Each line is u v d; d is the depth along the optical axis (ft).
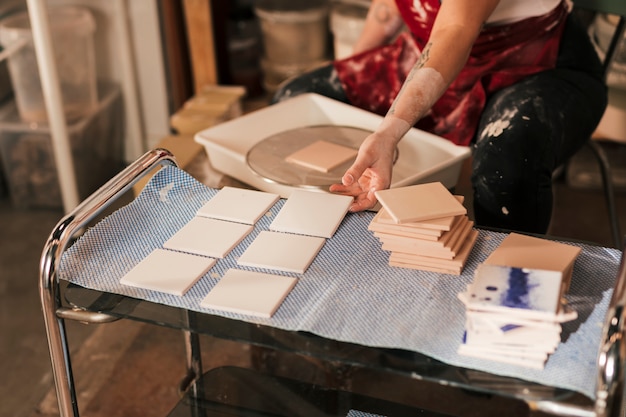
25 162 8.49
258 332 3.34
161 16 8.86
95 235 3.97
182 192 4.35
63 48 8.08
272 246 3.84
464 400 5.55
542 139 4.94
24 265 7.87
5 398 6.23
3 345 6.81
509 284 3.21
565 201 8.23
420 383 5.71
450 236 3.65
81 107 8.51
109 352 6.39
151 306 3.52
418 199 3.73
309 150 5.24
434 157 5.29
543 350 3.05
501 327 3.08
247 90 10.01
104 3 8.73
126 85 8.84
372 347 3.22
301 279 3.62
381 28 6.47
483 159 4.94
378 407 4.56
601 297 3.46
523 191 4.87
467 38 4.62
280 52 9.25
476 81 5.54
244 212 4.15
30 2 6.91
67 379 3.81
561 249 3.61
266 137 5.78
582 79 5.56
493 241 3.88
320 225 4.00
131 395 5.92
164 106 9.26
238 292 3.51
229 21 9.98
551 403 2.93
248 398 4.59
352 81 6.28
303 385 4.69
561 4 5.51
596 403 2.88
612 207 6.55
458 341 3.20
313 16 8.95
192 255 3.81
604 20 6.58
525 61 5.55
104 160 9.09
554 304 3.07
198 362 5.04
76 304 3.57
